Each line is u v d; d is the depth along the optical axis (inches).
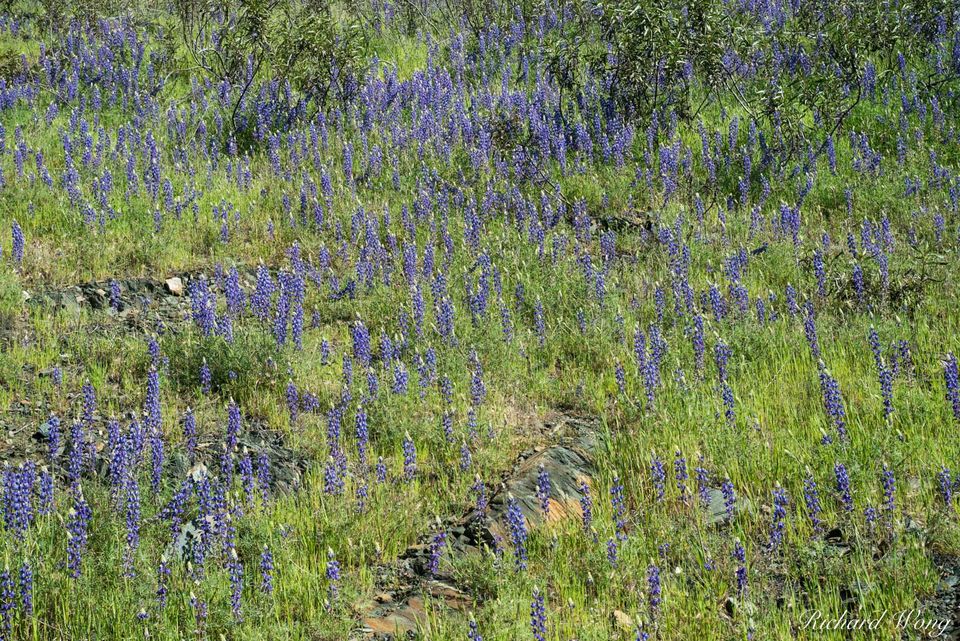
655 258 416.8
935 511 227.5
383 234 446.3
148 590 200.8
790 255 411.2
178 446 275.0
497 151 531.8
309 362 319.6
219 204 454.0
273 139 533.0
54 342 326.3
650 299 376.8
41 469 258.5
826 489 240.5
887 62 644.1
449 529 242.2
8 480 221.5
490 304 369.1
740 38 629.0
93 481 253.3
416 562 229.8
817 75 596.1
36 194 446.3
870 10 645.3
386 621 204.5
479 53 723.4
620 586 213.8
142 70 677.9
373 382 294.4
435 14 831.1
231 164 517.7
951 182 464.4
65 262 391.2
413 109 597.3
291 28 645.9
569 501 254.5
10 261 384.5
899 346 305.7
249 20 649.0
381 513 243.8
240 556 228.5
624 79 591.5
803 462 251.6
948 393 264.5
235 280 351.9
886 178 486.6
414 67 717.3
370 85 636.7
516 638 189.3
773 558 219.5
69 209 431.2
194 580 206.7
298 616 207.3
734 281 376.2
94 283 378.3
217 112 603.8
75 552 205.2
